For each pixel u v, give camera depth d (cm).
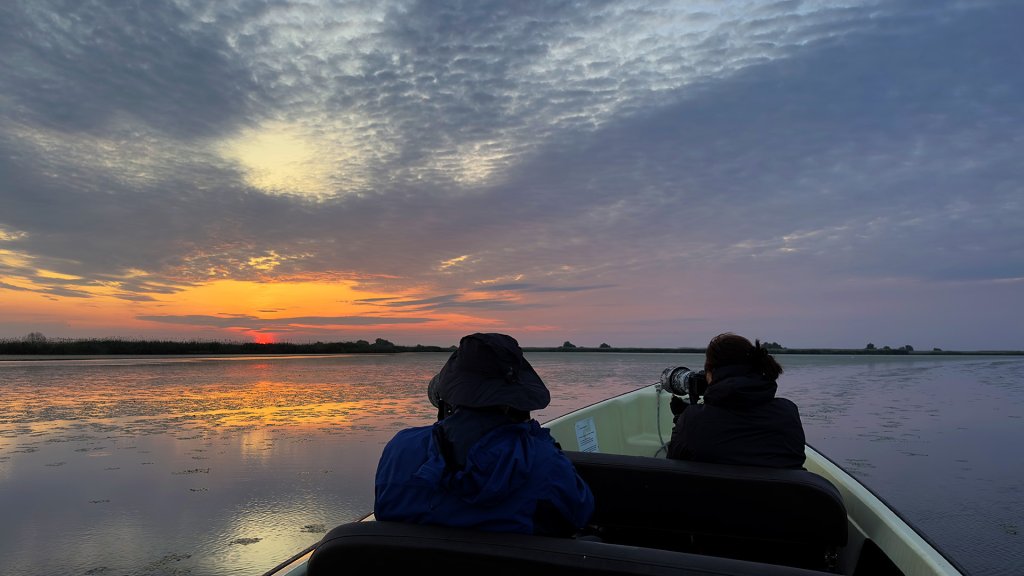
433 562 160
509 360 187
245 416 1148
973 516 559
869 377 2497
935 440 919
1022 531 514
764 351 297
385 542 164
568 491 183
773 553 253
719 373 294
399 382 2008
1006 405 1405
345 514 551
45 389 1692
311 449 827
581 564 153
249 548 471
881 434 973
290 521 531
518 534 167
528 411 181
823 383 2117
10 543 472
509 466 174
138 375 2306
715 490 248
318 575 169
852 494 325
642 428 535
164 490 621
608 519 268
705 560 154
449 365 194
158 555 452
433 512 176
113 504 574
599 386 1700
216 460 760
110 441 886
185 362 3609
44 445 859
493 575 157
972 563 448
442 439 181
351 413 1195
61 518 534
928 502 604
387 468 186
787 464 271
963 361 5350
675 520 259
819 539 239
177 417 1135
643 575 149
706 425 279
